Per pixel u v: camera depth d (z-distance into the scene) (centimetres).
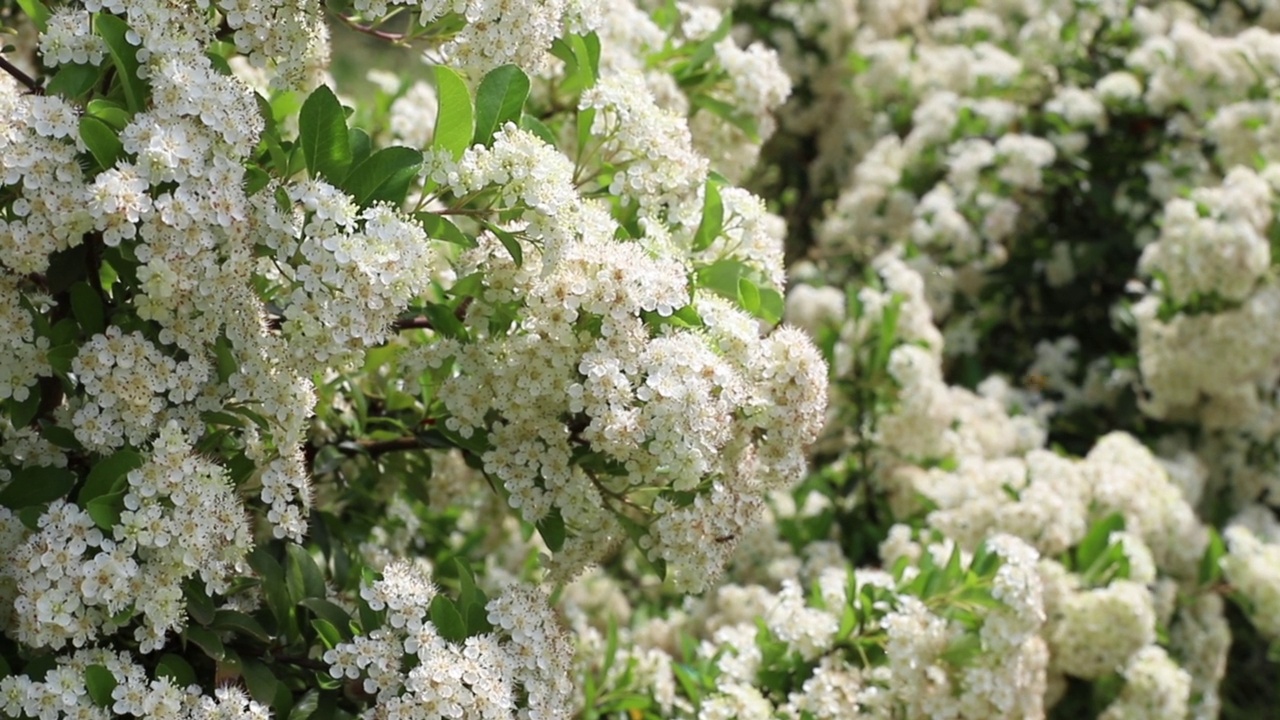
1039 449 468
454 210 235
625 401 229
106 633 208
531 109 346
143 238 199
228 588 232
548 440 245
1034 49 610
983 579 322
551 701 234
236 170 206
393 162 227
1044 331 587
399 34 268
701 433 229
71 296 213
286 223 214
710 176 291
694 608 441
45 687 202
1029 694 332
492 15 240
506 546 440
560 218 230
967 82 619
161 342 211
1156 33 597
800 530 460
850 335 455
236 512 216
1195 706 448
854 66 616
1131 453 452
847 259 594
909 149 592
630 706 352
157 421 217
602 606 461
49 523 203
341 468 310
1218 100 556
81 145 197
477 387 247
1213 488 544
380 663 220
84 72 209
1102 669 389
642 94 268
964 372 563
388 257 215
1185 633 457
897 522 457
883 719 316
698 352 232
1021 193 582
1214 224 475
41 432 229
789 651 332
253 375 221
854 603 336
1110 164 583
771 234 379
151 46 204
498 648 228
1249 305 486
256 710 212
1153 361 504
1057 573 388
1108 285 580
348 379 287
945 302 560
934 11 721
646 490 252
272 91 310
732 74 353
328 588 265
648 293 232
